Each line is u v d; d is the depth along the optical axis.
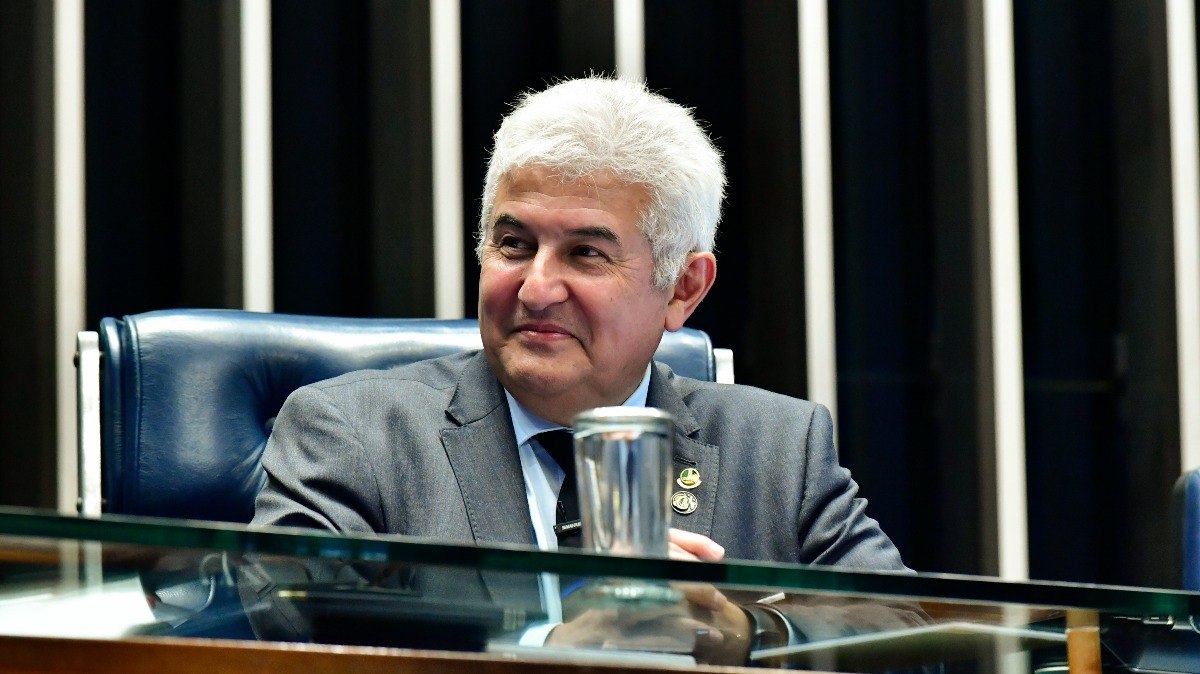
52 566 2.89
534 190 5.46
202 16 11.09
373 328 6.76
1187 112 12.60
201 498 6.16
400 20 11.51
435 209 11.42
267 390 6.45
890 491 12.50
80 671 3.10
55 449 10.63
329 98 11.55
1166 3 12.62
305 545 2.84
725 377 7.13
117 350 6.21
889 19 12.66
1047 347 12.78
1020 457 12.33
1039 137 12.84
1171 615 3.41
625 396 5.82
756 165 12.29
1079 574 12.70
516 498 5.64
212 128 11.03
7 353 10.65
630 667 3.27
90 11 11.01
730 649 3.31
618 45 11.88
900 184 12.61
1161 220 12.61
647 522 3.49
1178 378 12.55
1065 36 12.88
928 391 12.59
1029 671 3.72
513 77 11.98
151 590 3.04
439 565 2.91
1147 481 12.60
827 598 3.19
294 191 11.45
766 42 12.30
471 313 11.77
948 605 3.30
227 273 10.94
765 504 6.05
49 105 10.73
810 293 12.11
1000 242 12.39
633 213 5.53
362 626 3.14
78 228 10.73
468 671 3.22
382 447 5.70
